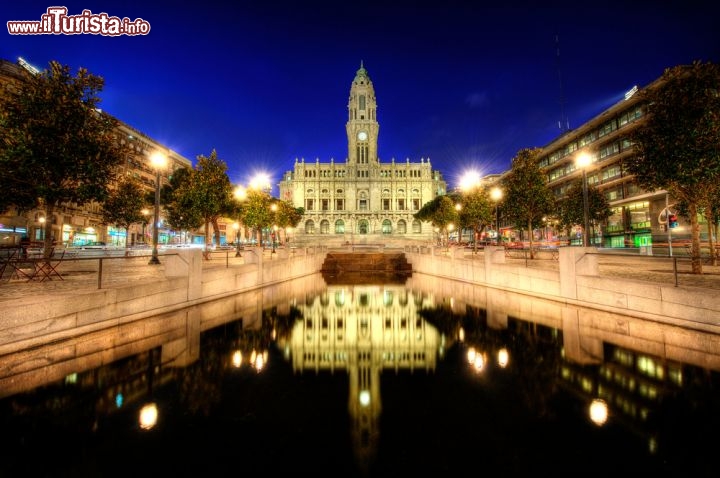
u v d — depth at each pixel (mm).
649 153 13305
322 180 113125
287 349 7859
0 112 12422
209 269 13344
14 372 5910
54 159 12844
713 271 14406
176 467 3582
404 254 35781
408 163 115188
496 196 29141
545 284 12867
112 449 3883
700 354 6520
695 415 4484
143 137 58719
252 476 3447
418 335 9109
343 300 15078
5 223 35656
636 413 4605
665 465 3545
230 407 4941
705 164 12102
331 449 3928
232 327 9672
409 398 5254
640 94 13820
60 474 3447
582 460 3678
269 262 18875
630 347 7113
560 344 7617
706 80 12164
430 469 3574
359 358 7234
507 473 3479
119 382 5691
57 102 13047
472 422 4531
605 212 37938
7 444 3936
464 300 14344
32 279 12273
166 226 63969
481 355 7215
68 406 4855
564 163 58031
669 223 24406
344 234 104438
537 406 4910
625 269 16094
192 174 26438
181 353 7223
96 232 49594
